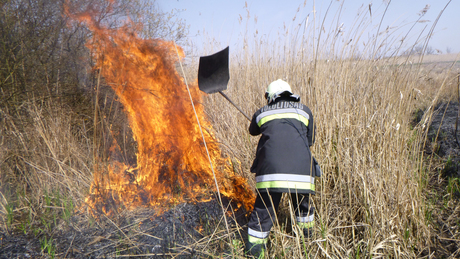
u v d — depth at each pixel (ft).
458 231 7.14
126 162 10.68
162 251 6.85
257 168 6.59
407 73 8.71
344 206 7.80
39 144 9.75
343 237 6.84
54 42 11.94
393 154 7.57
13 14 11.27
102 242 7.06
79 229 7.52
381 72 9.91
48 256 6.46
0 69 10.56
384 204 6.88
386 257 6.28
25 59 11.35
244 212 8.41
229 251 6.92
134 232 7.44
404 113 8.55
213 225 7.84
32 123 10.16
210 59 7.04
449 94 16.47
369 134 8.43
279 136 6.46
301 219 7.20
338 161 8.47
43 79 11.64
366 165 7.79
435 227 7.45
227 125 12.64
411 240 6.77
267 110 7.05
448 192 8.91
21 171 9.55
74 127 11.56
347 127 9.04
